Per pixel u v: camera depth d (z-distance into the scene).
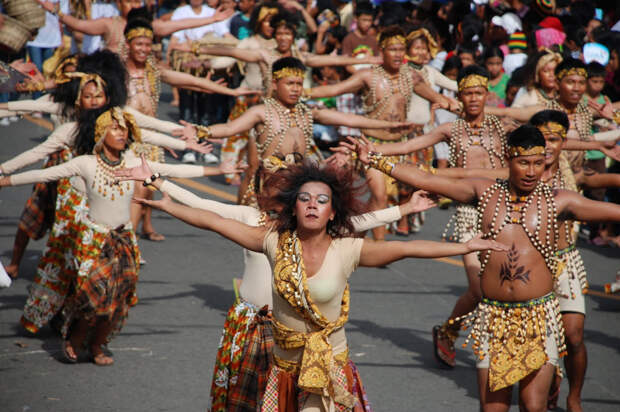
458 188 9.45
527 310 9.02
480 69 12.97
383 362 12.35
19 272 15.81
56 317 12.88
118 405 10.45
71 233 12.23
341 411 7.98
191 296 14.88
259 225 9.04
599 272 18.14
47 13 27.69
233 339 9.12
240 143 23.72
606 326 14.54
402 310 14.74
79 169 11.79
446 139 13.16
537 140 8.90
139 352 12.27
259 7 21.00
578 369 10.57
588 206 8.99
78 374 11.41
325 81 26.52
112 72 13.85
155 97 17.03
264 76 19.86
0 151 25.64
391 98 17.50
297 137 14.30
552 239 9.05
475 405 10.91
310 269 7.90
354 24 30.16
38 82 13.84
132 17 17.52
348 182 7.95
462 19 26.88
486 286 9.22
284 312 7.98
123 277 11.65
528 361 8.84
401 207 8.70
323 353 7.79
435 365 12.32
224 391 9.16
